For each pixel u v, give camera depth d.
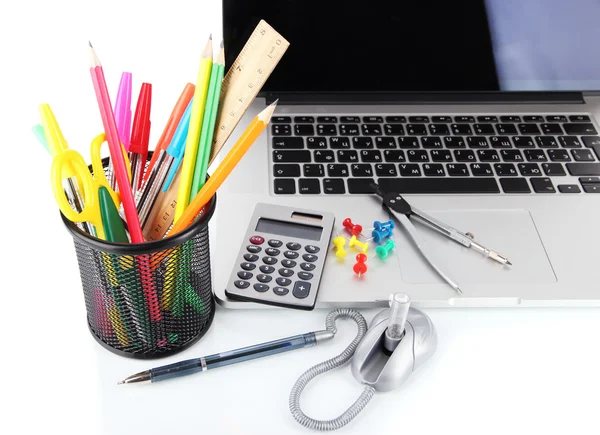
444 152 1.00
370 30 1.04
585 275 0.84
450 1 1.05
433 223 0.88
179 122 0.72
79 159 0.67
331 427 0.69
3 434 0.69
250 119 1.03
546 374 0.75
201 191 0.70
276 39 0.71
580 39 1.07
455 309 0.81
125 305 0.71
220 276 0.81
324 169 0.96
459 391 0.73
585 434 0.70
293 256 0.82
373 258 0.84
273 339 0.78
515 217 0.91
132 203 0.70
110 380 0.73
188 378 0.74
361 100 1.07
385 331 0.75
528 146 1.02
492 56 1.07
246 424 0.69
